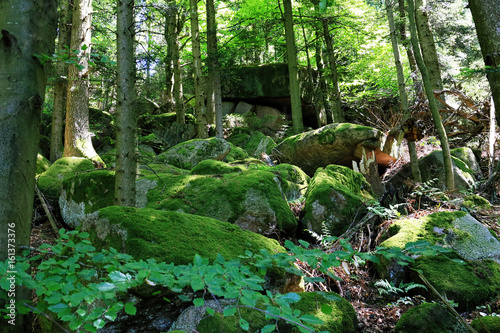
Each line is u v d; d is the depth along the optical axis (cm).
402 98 631
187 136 1180
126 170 406
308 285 340
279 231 454
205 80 1478
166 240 263
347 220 478
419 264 337
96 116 1165
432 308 253
